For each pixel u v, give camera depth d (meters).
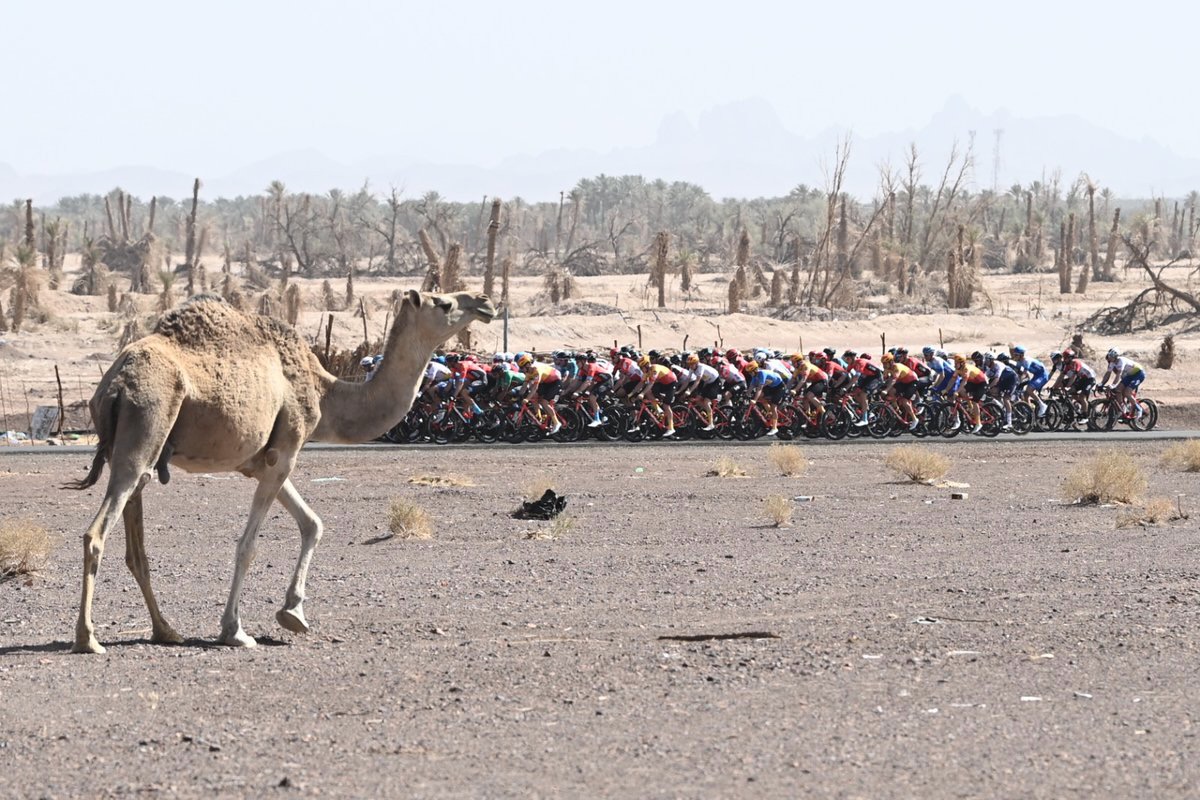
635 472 64.81
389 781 17.83
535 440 79.94
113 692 22.61
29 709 21.55
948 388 83.81
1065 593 32.66
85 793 17.44
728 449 75.81
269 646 26.61
